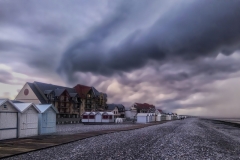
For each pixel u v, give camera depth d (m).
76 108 107.12
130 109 181.12
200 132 51.72
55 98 92.69
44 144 26.47
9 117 31.61
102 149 24.39
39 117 39.38
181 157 21.28
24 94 87.88
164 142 31.73
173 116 196.75
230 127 82.25
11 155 19.69
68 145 26.84
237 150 26.78
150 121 115.12
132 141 31.73
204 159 20.75
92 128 58.22
